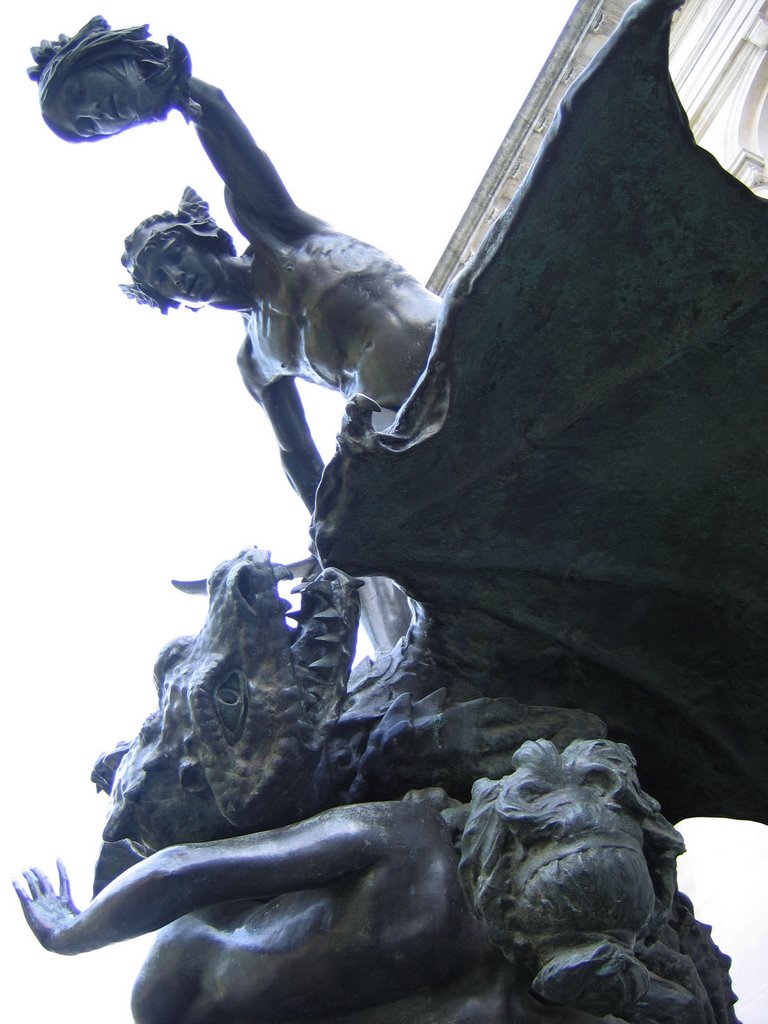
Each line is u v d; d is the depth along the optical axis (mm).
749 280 2350
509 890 2260
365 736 2914
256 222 4133
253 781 2551
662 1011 2521
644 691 3045
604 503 2756
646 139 2166
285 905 2604
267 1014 2553
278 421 4535
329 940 2459
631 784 2320
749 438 2629
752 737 3031
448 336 2457
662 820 2375
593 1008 2172
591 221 2281
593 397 2527
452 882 2461
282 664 2668
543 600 2932
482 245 2373
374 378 3875
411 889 2461
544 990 2160
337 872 2463
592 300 2389
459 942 2424
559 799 2268
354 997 2477
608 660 3004
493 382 2514
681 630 2971
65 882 2955
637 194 2244
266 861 2438
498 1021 2387
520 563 2855
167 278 4191
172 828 2645
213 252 4242
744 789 3117
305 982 2484
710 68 9398
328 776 2840
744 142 8938
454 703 2986
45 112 3301
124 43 3299
